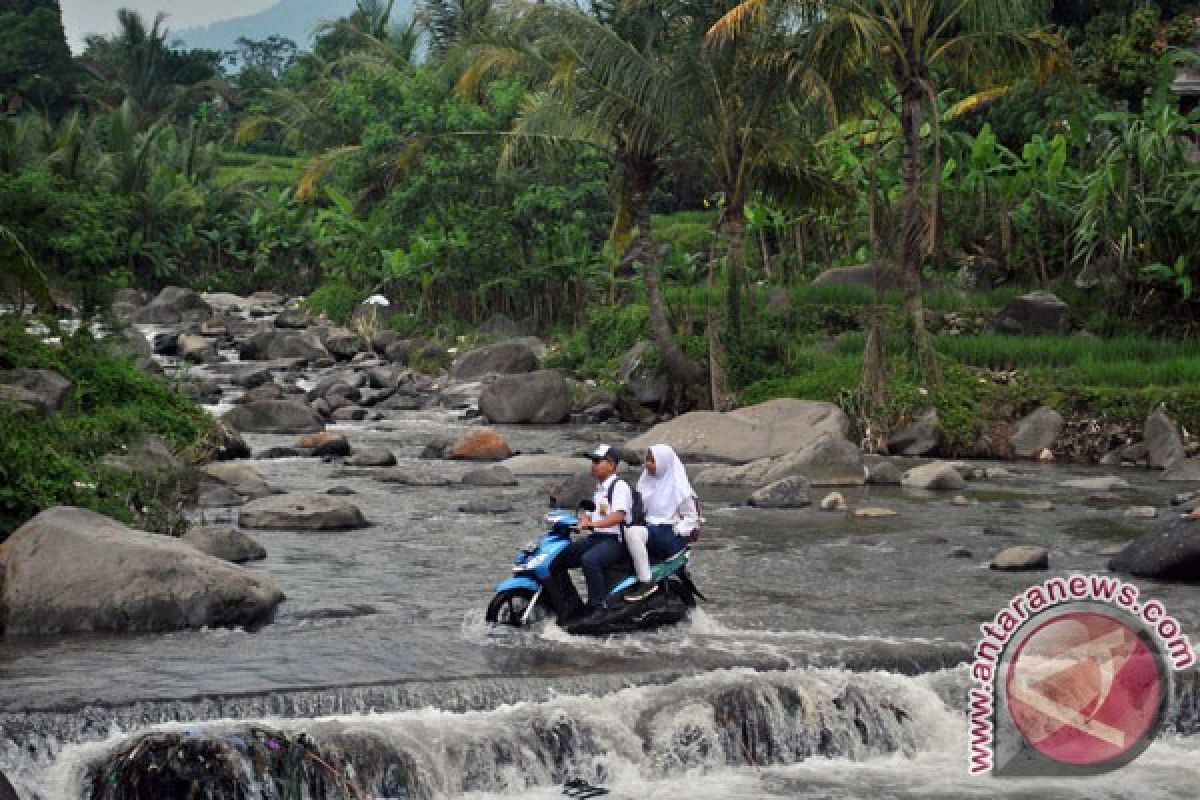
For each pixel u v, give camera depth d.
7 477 15.47
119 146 68.81
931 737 12.03
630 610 13.23
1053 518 21.11
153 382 24.94
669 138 31.66
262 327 53.12
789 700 11.84
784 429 27.78
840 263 44.00
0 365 22.09
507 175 45.75
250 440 29.94
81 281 29.05
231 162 92.12
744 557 17.80
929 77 29.92
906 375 30.48
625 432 32.19
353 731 10.44
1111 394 29.23
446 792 10.50
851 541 19.05
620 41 30.17
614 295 46.44
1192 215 34.97
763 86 30.61
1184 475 25.70
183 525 17.36
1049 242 39.47
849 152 42.28
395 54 63.12
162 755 9.86
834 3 28.77
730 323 33.66
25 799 9.93
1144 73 39.84
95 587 13.34
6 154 58.75
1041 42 29.12
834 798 10.80
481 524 20.20
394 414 35.72
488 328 46.84
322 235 58.75
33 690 11.03
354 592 15.34
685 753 11.30
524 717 11.03
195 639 12.98
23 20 92.00
